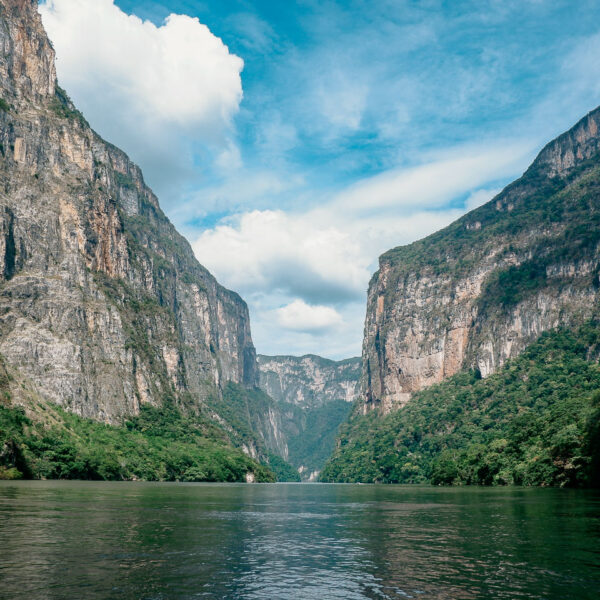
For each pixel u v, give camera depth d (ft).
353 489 524.11
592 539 128.47
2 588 78.95
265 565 98.12
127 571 90.58
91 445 577.84
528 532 140.67
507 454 516.32
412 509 222.28
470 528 151.33
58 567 92.43
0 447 424.87
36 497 234.17
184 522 158.61
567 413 485.56
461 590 81.51
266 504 250.78
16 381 589.73
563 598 77.15
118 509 190.80
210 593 78.48
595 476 357.00
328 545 121.39
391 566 98.32
